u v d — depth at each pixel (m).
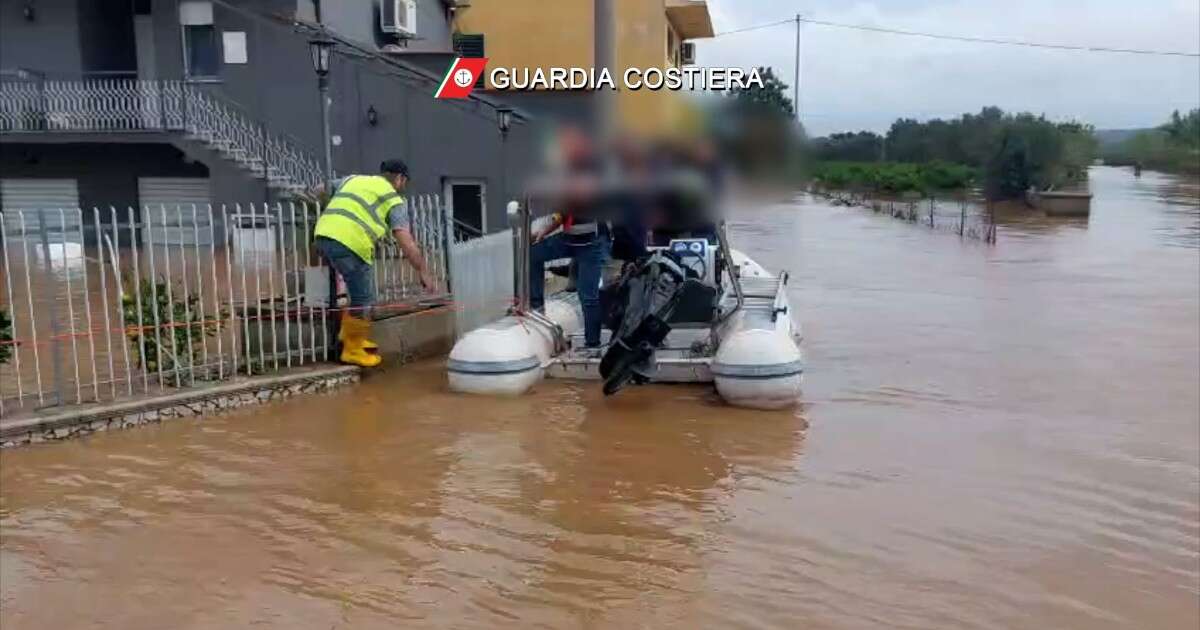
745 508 5.50
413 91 19.31
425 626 4.15
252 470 6.03
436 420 7.13
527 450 6.47
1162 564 4.88
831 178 43.78
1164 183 50.59
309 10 19.78
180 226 7.69
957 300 13.79
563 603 4.37
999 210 35.16
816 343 10.52
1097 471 6.26
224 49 19.91
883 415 7.53
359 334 8.25
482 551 4.89
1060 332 11.20
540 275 8.73
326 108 9.00
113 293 12.30
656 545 4.99
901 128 47.41
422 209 9.49
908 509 5.53
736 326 8.06
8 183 21.73
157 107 19.73
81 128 19.59
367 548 4.91
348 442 6.60
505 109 16.70
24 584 4.52
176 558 4.79
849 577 4.66
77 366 6.99
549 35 23.20
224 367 7.79
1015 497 5.76
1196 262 18.75
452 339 9.54
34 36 20.59
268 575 4.61
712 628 4.17
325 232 8.00
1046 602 4.46
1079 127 41.78
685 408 7.56
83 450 6.35
